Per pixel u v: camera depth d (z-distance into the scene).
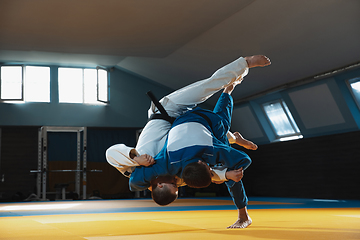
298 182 11.66
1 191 13.31
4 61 12.35
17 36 8.94
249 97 11.79
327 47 8.27
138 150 2.53
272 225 3.12
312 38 8.12
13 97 12.43
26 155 13.64
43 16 7.66
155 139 2.62
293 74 9.79
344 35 7.71
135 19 7.98
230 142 3.06
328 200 9.54
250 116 12.68
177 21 8.16
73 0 6.91
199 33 9.01
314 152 11.08
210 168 2.49
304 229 2.78
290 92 10.57
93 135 14.05
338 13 7.15
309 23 7.68
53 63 12.74
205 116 2.62
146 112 13.71
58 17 7.74
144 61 12.06
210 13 7.79
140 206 7.25
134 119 13.57
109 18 7.88
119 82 13.60
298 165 11.67
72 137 13.79
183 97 2.68
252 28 8.38
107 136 14.19
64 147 13.67
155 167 2.42
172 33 8.95
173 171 2.40
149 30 8.70
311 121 10.80
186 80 12.29
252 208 6.01
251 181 13.72
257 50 9.17
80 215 4.89
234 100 12.42
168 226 3.17
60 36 9.00
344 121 9.95
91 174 13.82
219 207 6.50
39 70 12.87
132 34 8.95
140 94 13.73
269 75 10.25
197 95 2.67
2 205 8.48
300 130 11.39
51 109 12.78
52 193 13.03
